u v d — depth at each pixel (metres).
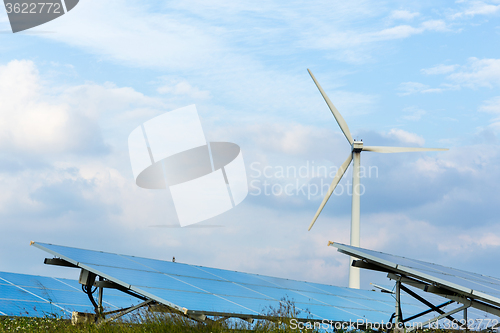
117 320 14.66
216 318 13.99
